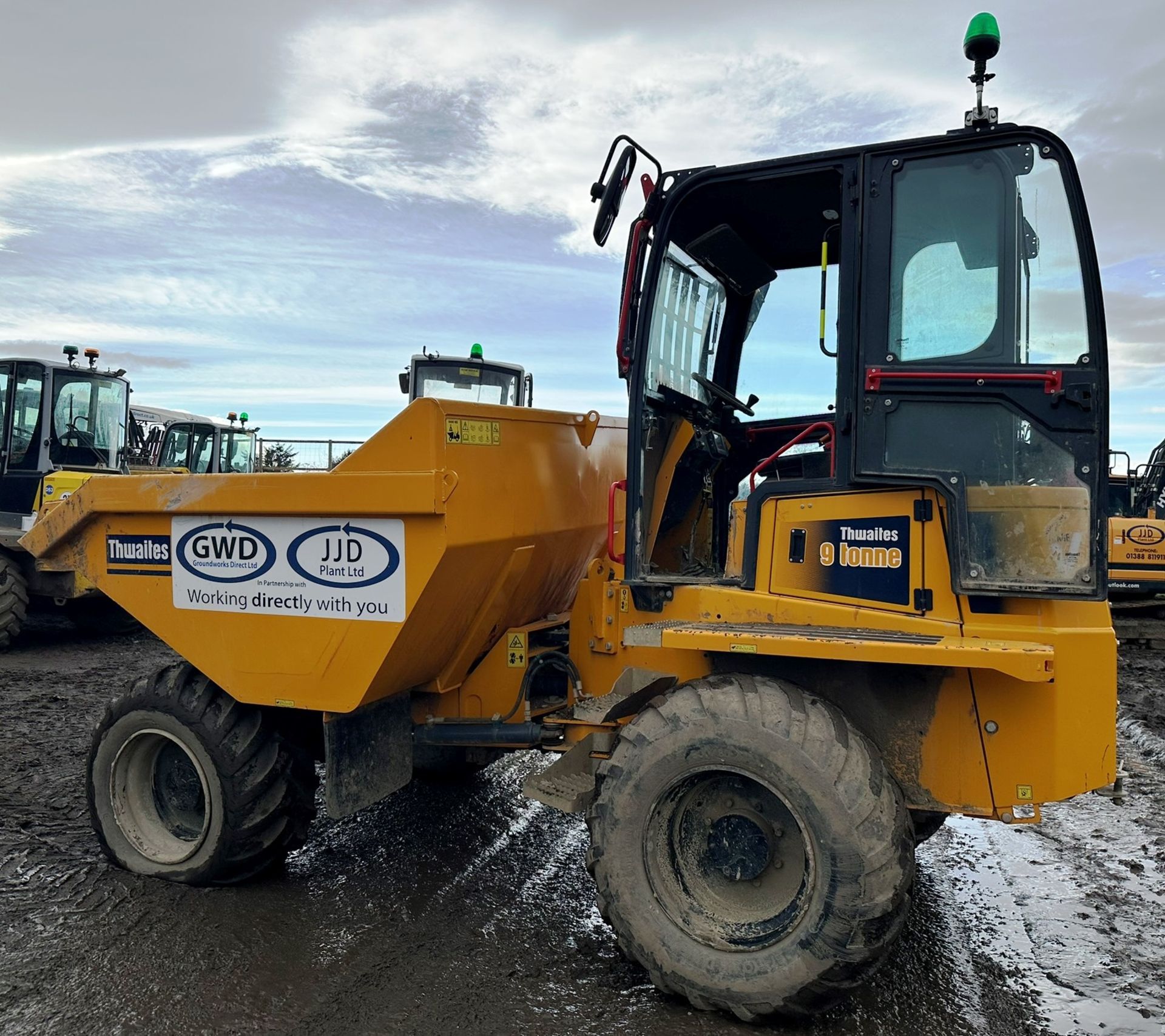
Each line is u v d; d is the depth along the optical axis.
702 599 3.24
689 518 3.87
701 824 3.06
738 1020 2.89
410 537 3.22
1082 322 2.74
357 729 3.61
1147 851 4.42
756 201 3.48
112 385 10.50
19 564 9.43
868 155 2.98
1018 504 2.78
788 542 3.12
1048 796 2.83
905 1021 2.91
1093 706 2.81
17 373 9.67
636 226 3.31
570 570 4.18
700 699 2.96
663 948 2.91
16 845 4.15
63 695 7.38
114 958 3.18
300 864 4.04
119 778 3.88
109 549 3.85
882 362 2.94
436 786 5.12
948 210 2.90
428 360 10.07
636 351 3.32
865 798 2.72
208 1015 2.85
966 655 2.65
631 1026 2.85
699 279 3.86
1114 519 10.53
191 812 3.88
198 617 3.66
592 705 3.44
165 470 12.73
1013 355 2.82
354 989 3.02
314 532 3.40
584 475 4.14
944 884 4.00
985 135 2.84
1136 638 10.23
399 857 4.14
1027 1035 2.84
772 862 2.96
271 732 3.72
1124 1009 3.00
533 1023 2.85
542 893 3.79
